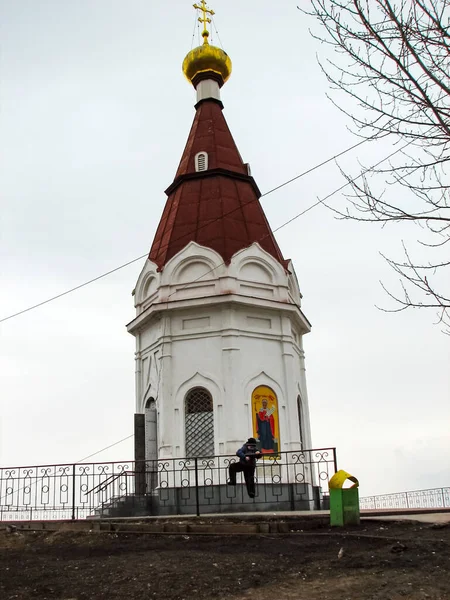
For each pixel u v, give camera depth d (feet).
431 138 28.19
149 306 76.13
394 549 34.27
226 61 93.66
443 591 27.71
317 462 53.78
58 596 30.45
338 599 27.50
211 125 89.04
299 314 79.25
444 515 46.24
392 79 27.96
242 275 76.43
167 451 71.15
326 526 43.91
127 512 66.90
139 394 78.89
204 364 73.36
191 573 32.65
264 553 36.40
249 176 85.61
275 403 73.97
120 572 33.71
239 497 67.00
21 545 45.47
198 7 96.53
